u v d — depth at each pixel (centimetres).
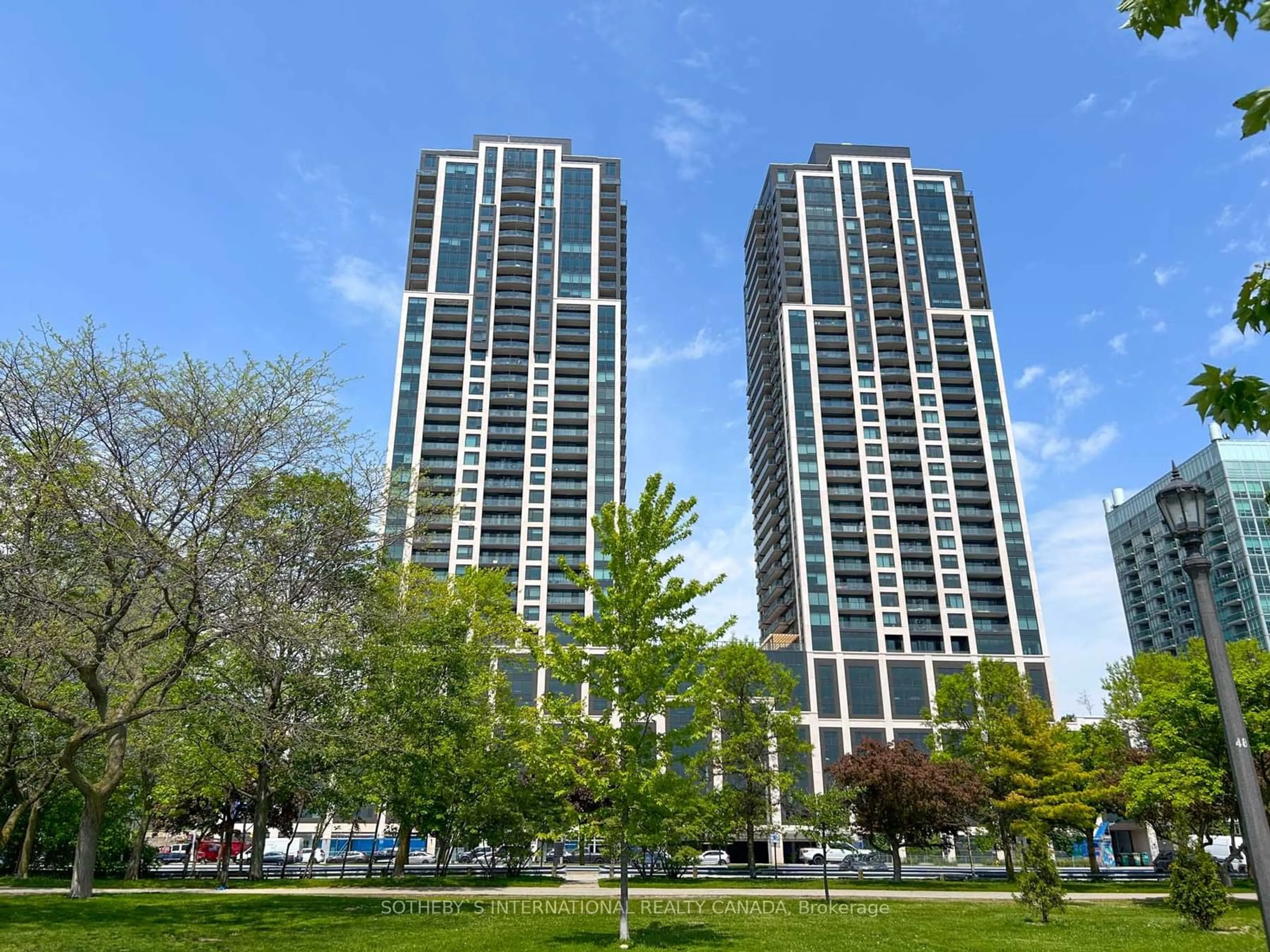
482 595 4138
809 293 12281
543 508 10862
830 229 12725
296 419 2473
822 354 11888
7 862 3956
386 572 3017
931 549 10669
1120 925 2164
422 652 3384
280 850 5991
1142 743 4553
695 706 1930
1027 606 10419
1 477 1981
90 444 2188
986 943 1811
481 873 4119
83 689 2753
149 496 2183
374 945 1684
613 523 2005
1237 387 538
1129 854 7388
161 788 3450
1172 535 1030
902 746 4062
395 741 2944
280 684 2767
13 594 1888
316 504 2519
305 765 3127
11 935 1655
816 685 9544
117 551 2055
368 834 8081
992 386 11794
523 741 1970
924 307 12238
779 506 12156
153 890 2941
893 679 9656
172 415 2250
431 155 13238
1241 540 13125
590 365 12019
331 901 2564
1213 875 2148
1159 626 15150
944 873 4588
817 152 13725
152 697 2772
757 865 5644
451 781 3525
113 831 3906
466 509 10706
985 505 11044
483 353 11775
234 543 2238
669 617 1941
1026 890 2342
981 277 12694
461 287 12212
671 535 1972
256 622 2138
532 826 3725
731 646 3938
